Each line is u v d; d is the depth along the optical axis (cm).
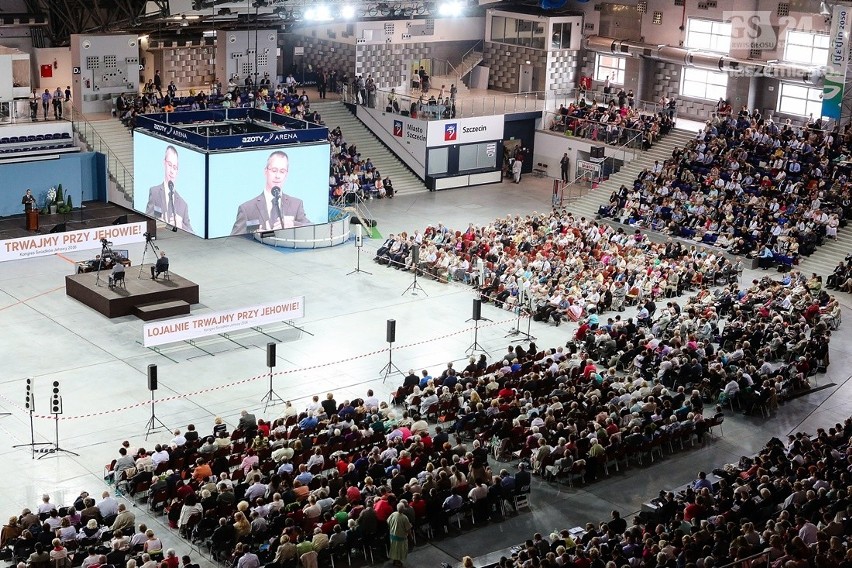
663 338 4209
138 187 4678
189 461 3020
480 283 4844
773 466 3012
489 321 4500
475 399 3428
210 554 2728
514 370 3688
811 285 4844
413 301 4691
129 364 3891
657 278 4803
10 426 3384
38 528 2636
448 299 4741
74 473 3117
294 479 2883
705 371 3825
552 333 4397
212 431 3409
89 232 4956
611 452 3244
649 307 4384
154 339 3878
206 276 4862
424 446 3055
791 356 4059
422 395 3478
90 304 4400
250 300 4578
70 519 2673
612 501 3133
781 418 3719
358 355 4072
